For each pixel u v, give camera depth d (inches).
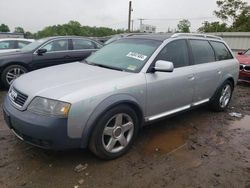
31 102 122.0
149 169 132.5
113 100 129.8
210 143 167.2
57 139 117.8
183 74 173.5
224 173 133.3
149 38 177.6
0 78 284.2
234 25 1337.4
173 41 174.9
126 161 138.6
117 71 151.4
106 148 133.6
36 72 156.7
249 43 745.6
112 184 119.3
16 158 136.1
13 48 424.5
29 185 116.0
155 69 150.7
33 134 118.4
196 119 210.4
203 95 201.0
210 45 212.4
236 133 186.1
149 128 185.3
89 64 172.6
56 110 116.8
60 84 128.9
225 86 228.5
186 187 120.6
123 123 142.2
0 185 115.1
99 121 126.8
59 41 319.0
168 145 160.2
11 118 127.2
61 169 128.4
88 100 122.0
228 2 1323.8
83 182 119.6
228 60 230.2
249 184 125.2
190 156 148.4
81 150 146.3
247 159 149.0
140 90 144.9
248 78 347.3
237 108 250.5
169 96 165.8
